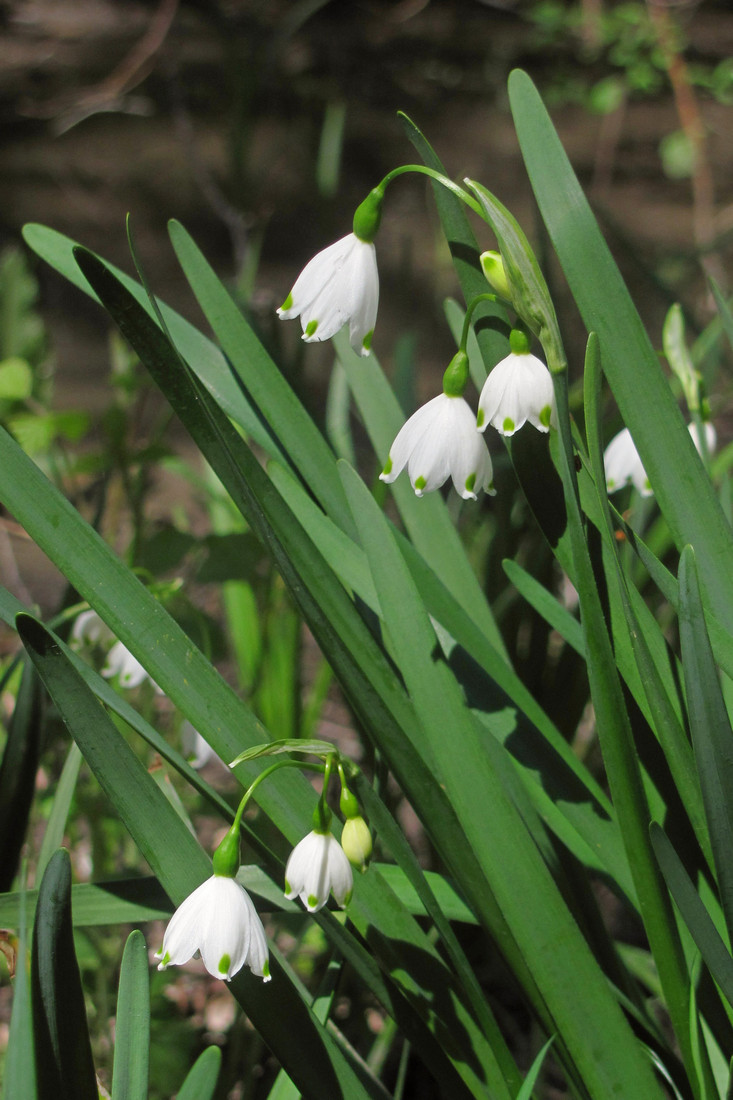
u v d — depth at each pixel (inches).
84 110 129.3
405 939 27.5
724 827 26.4
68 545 27.0
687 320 33.2
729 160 140.6
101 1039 31.5
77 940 31.3
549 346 26.4
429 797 27.3
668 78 108.0
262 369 29.0
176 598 35.0
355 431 66.5
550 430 27.5
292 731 40.2
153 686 33.9
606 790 35.1
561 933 27.1
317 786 37.5
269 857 27.4
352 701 27.2
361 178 143.1
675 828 28.2
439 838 27.5
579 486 27.6
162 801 26.8
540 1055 26.9
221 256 121.5
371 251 27.0
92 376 89.9
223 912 26.1
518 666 33.1
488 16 184.4
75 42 162.9
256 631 40.9
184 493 65.1
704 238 81.0
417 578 28.8
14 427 33.6
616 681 26.8
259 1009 26.9
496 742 28.5
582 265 27.9
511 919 27.1
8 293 43.4
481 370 30.6
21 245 99.9
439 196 27.8
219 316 29.0
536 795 28.6
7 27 165.9
